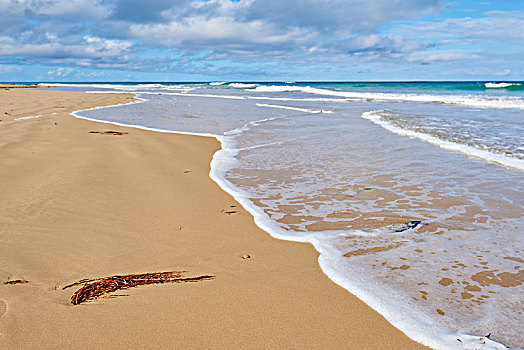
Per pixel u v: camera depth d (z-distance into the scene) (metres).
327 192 5.39
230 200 5.07
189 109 18.05
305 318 2.56
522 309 2.62
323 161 7.28
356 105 21.03
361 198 5.12
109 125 11.89
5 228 3.93
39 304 2.67
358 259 3.41
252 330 2.43
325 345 2.29
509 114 15.41
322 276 3.12
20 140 8.80
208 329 2.44
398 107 19.53
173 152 8.12
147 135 10.21
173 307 2.67
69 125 11.57
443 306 2.68
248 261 3.40
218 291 2.89
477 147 8.30
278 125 12.48
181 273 3.17
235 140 9.65
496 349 2.24
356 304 2.72
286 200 5.07
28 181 5.61
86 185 5.48
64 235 3.84
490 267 3.23
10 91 32.06
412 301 2.75
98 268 3.21
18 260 3.28
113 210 4.60
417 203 4.89
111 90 43.22
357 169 6.64
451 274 3.12
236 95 31.95
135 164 6.96
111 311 2.61
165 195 5.24
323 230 4.07
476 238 3.82
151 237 3.87
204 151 8.28
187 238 3.87
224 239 3.86
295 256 3.49
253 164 7.09
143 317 2.55
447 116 14.75
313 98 27.67
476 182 5.80
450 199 5.03
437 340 2.33
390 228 4.09
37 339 2.31
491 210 4.60
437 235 3.90
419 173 6.34
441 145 8.68
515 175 6.15
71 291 2.85
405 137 9.84
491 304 2.69
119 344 2.29
